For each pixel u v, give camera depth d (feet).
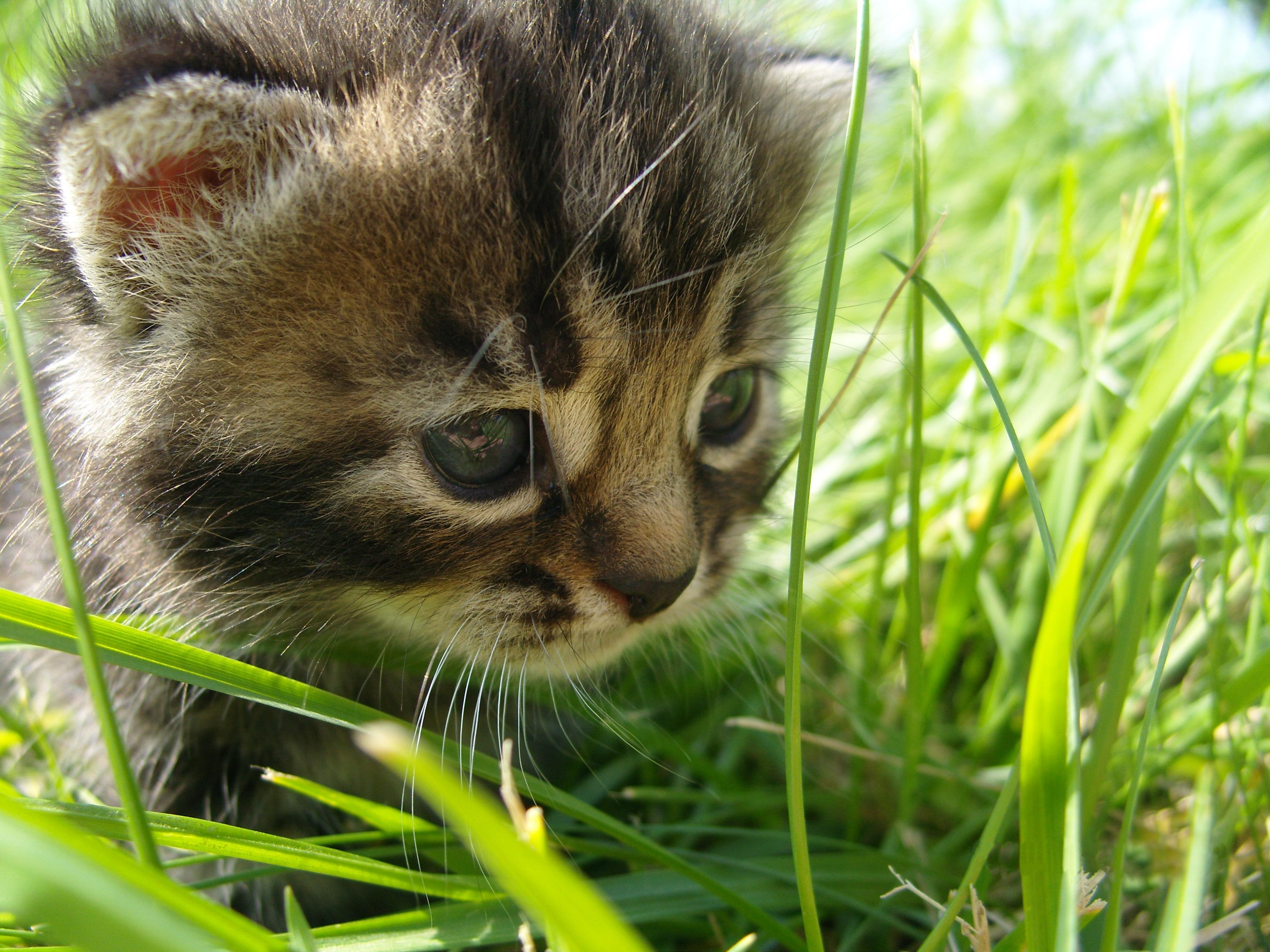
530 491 0.40
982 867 0.37
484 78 0.39
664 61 0.42
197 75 0.36
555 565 0.41
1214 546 0.54
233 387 0.39
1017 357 0.69
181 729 0.44
